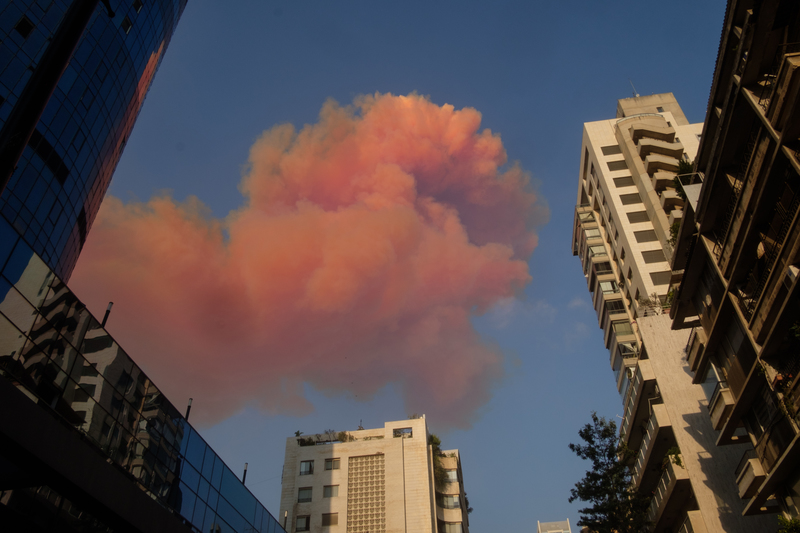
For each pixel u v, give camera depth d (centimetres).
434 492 6956
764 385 2691
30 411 1748
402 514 6359
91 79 5981
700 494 3381
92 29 6103
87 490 1981
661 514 3781
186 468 2867
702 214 3014
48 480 1892
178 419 2836
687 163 4166
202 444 3097
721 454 3484
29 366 1856
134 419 2434
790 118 2139
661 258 5853
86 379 2139
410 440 6931
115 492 2159
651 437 3916
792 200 2320
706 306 3186
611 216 6612
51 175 5297
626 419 4881
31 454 1733
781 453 2492
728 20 2616
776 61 2397
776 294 2345
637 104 7869
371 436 7150
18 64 4828
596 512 3709
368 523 6372
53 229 5394
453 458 7581
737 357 2883
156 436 2598
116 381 2331
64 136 5491
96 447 2141
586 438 3934
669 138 6688
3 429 1630
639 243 6034
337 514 6444
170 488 2669
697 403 3772
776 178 2347
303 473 6781
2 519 1814
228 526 3309
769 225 2523
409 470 6656
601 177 6806
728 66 2733
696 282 3272
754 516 3198
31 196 5034
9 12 4866
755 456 2781
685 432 3659
